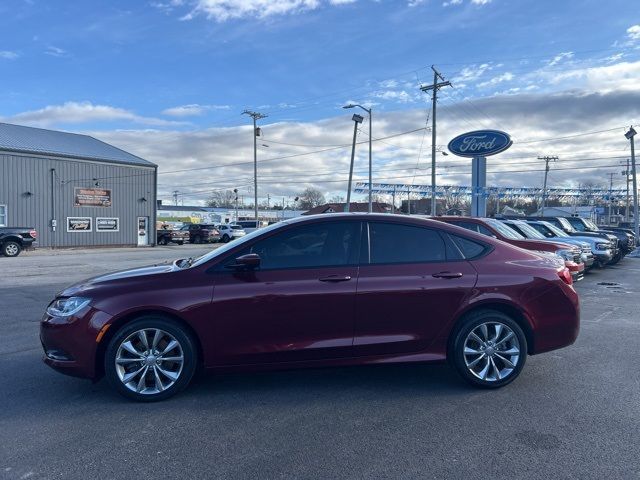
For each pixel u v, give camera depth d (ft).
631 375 17.31
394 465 11.16
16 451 11.82
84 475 10.75
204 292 14.76
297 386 16.30
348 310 15.19
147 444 12.19
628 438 12.44
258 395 15.47
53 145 114.73
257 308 14.84
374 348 15.43
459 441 12.31
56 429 13.03
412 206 261.65
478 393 15.64
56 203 109.40
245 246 15.48
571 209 285.43
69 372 14.65
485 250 16.48
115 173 119.75
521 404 14.71
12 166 102.37
